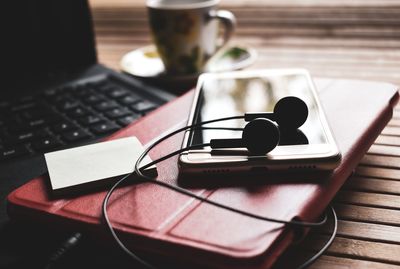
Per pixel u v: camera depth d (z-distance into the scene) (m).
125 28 0.97
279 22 0.90
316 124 0.42
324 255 0.35
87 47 0.67
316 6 0.92
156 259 0.31
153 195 0.35
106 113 0.54
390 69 0.69
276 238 0.29
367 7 0.90
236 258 0.28
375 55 0.75
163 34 0.68
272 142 0.36
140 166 0.38
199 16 0.68
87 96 0.58
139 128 0.46
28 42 0.65
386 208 0.40
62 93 0.59
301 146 0.38
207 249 0.29
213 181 0.36
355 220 0.39
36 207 0.35
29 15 0.64
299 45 0.82
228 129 0.41
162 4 0.75
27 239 0.35
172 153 0.38
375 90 0.50
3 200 0.40
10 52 0.64
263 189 0.35
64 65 0.67
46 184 0.38
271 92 0.48
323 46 0.80
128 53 0.83
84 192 0.36
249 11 0.93
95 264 0.34
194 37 0.68
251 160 0.36
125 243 0.31
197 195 0.34
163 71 0.72
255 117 0.41
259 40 0.85
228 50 0.75
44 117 0.53
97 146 0.41
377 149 0.50
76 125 0.51
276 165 0.36
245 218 0.31
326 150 0.37
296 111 0.40
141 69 0.72
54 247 0.34
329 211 0.40
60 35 0.66
